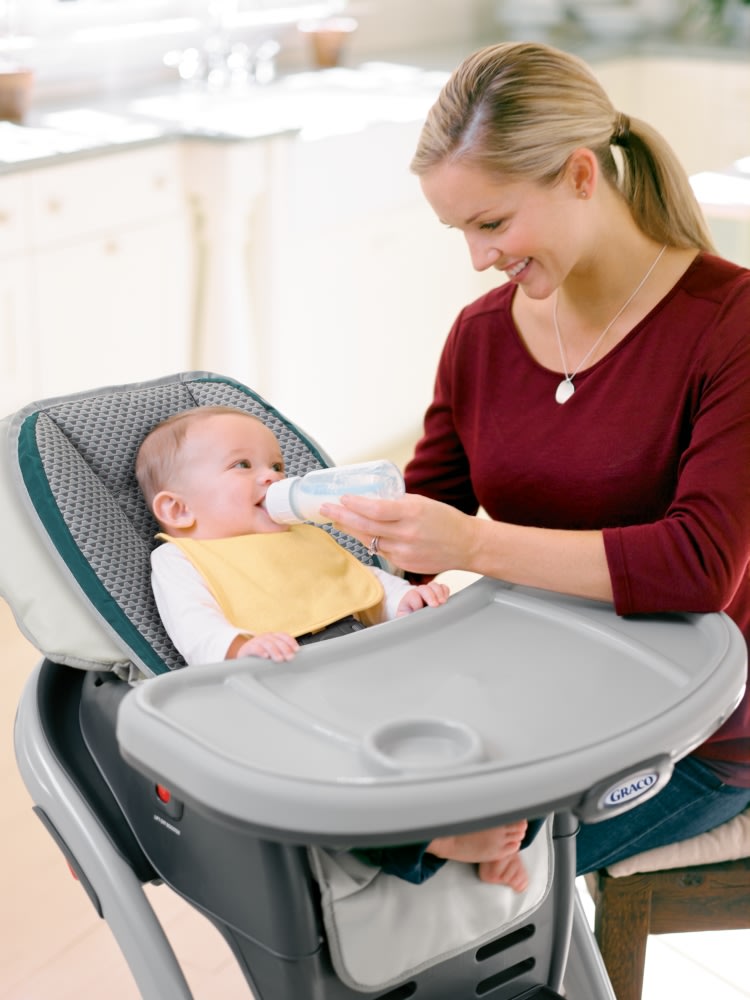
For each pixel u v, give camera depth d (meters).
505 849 1.16
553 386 1.39
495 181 1.22
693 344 1.30
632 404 1.33
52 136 2.75
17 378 2.67
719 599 1.19
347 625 1.36
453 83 1.24
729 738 1.39
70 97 3.20
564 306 1.37
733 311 1.28
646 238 1.34
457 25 4.30
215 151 2.85
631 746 0.98
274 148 2.94
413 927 1.15
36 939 1.85
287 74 3.69
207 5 3.48
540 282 1.30
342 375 3.45
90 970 1.79
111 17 3.25
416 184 3.45
